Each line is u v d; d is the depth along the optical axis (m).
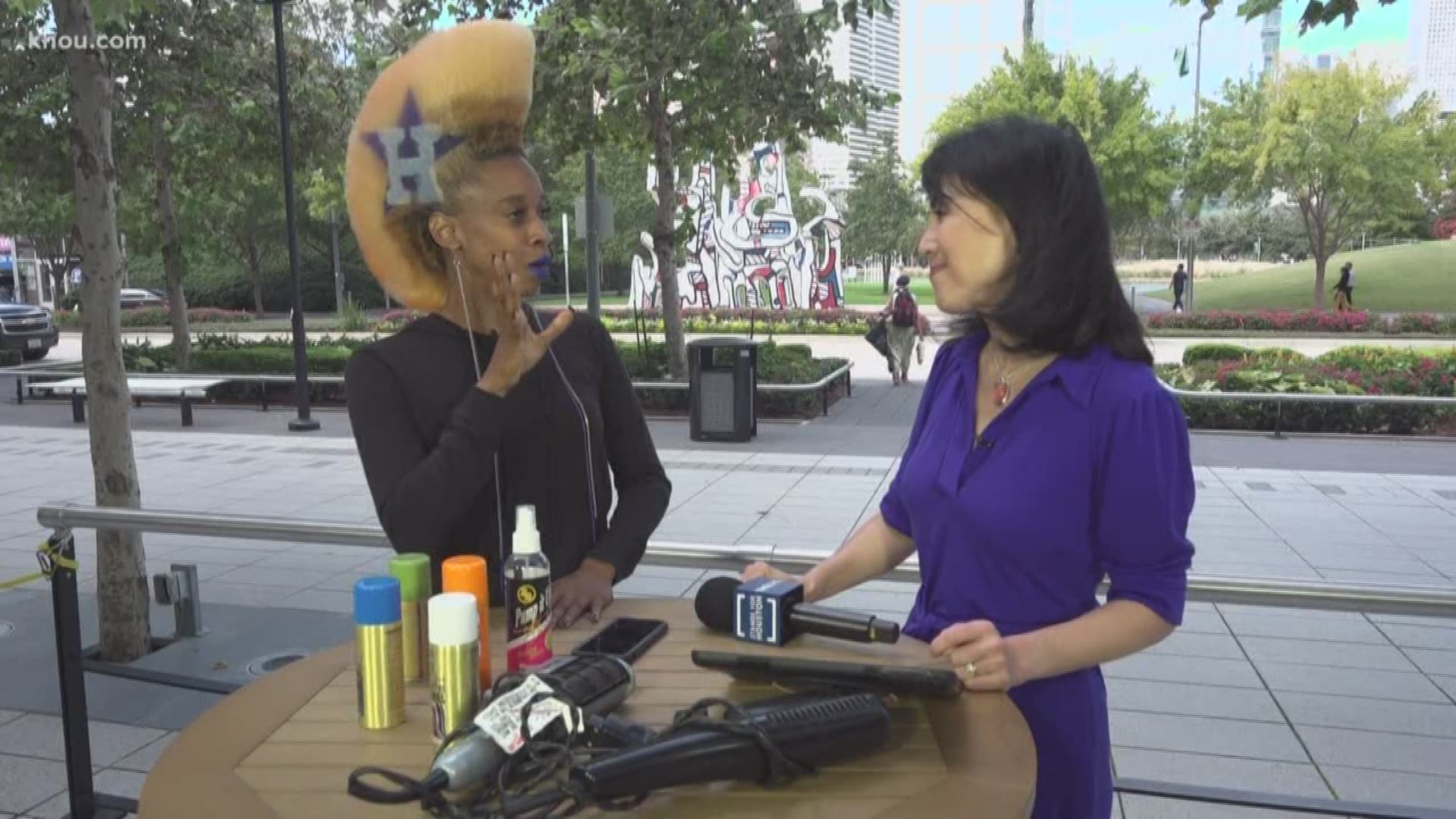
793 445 10.06
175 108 11.97
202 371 14.79
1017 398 1.54
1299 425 10.90
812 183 48.69
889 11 10.20
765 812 1.19
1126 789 2.70
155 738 3.77
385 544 2.54
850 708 1.34
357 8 10.00
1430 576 5.62
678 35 9.30
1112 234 1.53
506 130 1.60
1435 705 4.03
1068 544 1.51
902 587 5.30
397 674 1.45
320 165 14.30
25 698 4.10
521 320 1.62
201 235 24.27
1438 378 11.11
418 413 1.79
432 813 1.19
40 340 20.03
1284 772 3.48
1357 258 41.81
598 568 1.94
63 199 20.53
